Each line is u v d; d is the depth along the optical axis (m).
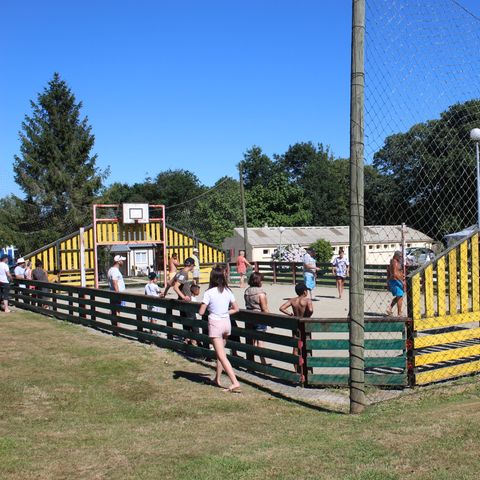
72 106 50.53
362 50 6.44
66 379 9.00
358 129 6.45
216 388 8.35
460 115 7.30
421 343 7.85
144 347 11.37
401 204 7.10
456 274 8.26
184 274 10.98
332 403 7.35
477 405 6.46
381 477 4.36
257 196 75.44
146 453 5.41
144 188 82.25
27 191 48.88
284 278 28.02
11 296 19.64
